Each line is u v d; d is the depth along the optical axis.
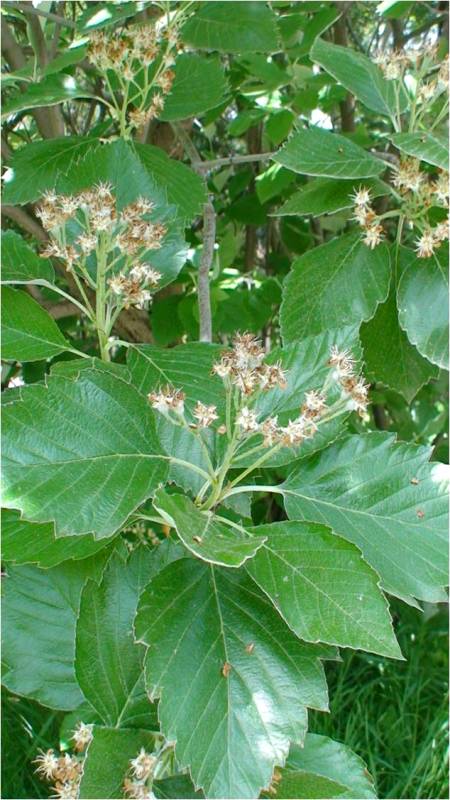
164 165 0.48
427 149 0.40
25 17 0.56
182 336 0.65
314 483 0.34
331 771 0.35
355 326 0.36
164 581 0.31
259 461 0.31
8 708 0.71
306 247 0.82
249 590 0.31
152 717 0.34
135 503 0.29
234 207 0.79
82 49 0.49
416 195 0.45
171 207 0.43
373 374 0.49
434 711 0.76
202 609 0.31
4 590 0.37
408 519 0.33
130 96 0.53
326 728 0.71
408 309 0.43
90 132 0.56
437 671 0.80
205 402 0.36
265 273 0.93
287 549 0.29
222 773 0.28
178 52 0.50
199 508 0.32
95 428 0.31
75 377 0.31
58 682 0.36
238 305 0.64
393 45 0.79
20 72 0.53
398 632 0.83
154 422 0.32
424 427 0.83
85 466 0.30
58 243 0.40
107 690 0.34
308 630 0.27
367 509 0.33
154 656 0.29
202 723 0.28
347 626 0.27
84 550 0.31
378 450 0.34
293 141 0.43
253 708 0.29
